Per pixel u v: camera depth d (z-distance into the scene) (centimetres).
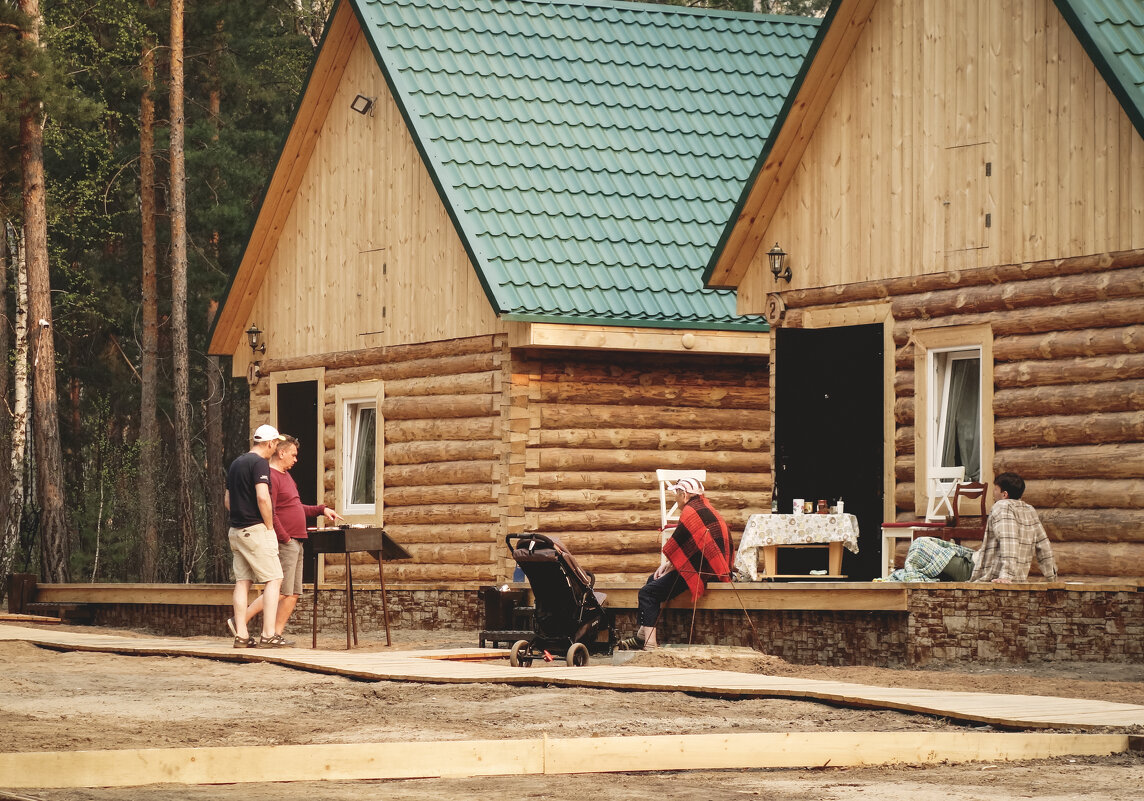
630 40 3055
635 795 1033
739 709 1418
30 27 3562
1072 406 2012
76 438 5375
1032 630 1781
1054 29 2067
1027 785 1073
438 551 2731
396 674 1617
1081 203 2027
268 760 1089
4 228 4538
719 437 2769
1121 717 1315
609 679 1555
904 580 1945
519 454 2619
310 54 5475
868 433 2302
